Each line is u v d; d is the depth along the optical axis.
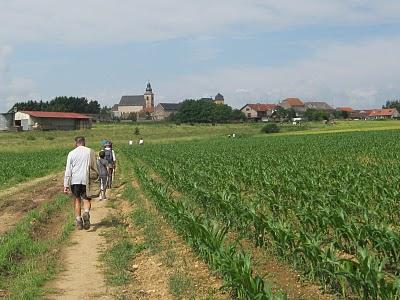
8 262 10.99
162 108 199.12
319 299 8.52
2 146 76.06
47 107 161.00
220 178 20.92
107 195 23.20
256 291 7.39
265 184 18.27
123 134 104.00
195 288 9.12
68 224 15.34
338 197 13.62
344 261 7.86
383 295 7.20
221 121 143.62
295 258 9.91
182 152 48.59
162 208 15.83
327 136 72.62
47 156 54.72
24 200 22.59
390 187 15.17
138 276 10.33
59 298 8.97
